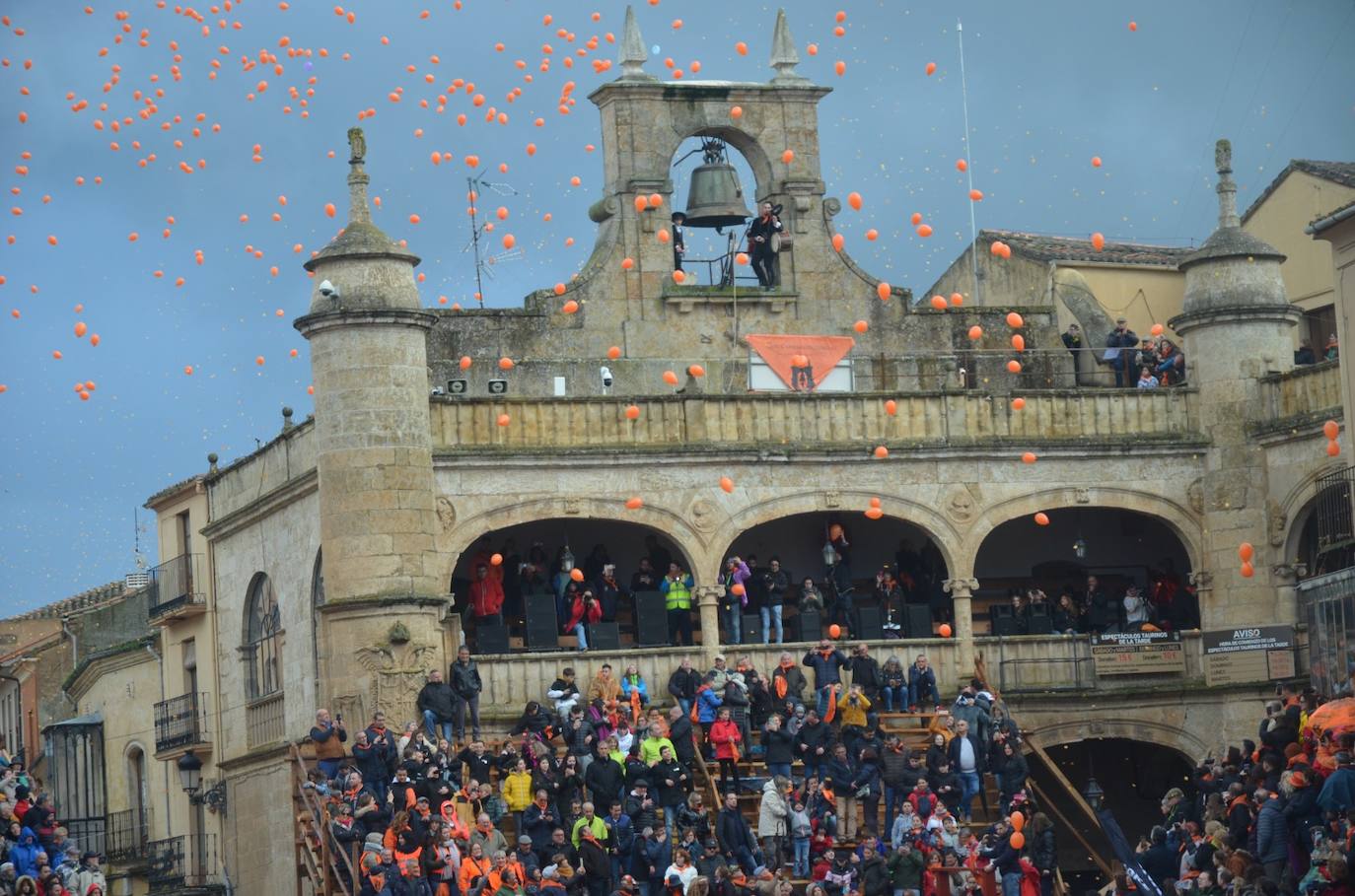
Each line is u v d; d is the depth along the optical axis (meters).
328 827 58.06
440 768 58.59
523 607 67.00
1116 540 73.81
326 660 64.75
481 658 64.88
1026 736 66.81
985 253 81.81
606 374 69.44
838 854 61.12
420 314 65.31
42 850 57.38
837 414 69.00
